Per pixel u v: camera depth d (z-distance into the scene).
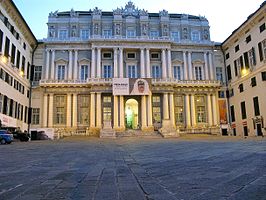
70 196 5.32
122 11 59.34
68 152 17.34
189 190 5.70
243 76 48.50
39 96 53.16
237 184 6.12
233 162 10.02
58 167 10.20
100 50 54.31
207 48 57.69
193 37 59.41
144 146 21.58
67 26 57.09
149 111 51.50
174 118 53.31
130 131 47.38
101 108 52.38
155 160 11.84
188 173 7.99
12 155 15.43
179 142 25.97
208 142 24.36
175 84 53.56
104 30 56.91
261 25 42.53
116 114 51.22
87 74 54.66
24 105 49.50
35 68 54.44
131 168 9.44
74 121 51.81
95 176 7.78
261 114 42.62
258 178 6.68
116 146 22.55
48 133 43.34
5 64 38.97
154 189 5.87
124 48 54.38
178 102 54.72
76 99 52.88
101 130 44.47
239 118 50.12
